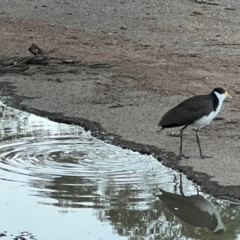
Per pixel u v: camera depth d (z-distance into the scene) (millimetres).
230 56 16516
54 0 22094
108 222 7945
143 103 12695
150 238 7566
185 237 7707
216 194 8656
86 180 9117
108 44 17734
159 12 20891
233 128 11172
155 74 14789
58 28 19391
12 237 7484
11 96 13484
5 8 21328
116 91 13570
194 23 19844
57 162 9789
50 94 13508
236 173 9188
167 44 17750
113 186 8922
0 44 17516
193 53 16781
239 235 7824
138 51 17016
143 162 9828
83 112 12281
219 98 9820
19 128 11523
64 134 11172
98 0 22062
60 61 15984
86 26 19625
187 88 13648
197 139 9914
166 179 9180
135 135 10945
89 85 14047
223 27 19469
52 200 8477
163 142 10570
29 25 19672
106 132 11164
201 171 9320
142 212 8258
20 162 9766
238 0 22266
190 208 8461
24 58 15805
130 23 19844
